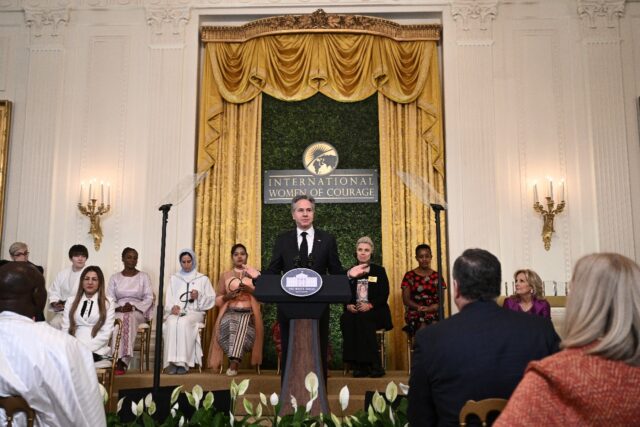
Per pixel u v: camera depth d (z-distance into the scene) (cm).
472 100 756
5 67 780
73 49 782
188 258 687
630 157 738
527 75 761
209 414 288
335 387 593
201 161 760
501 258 725
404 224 752
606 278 147
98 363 524
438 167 755
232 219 757
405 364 721
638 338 141
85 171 757
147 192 750
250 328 656
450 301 723
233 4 789
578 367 138
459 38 771
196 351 662
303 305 368
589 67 753
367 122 783
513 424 135
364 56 776
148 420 293
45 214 743
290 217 769
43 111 765
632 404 134
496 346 202
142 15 791
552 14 771
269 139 784
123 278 684
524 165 743
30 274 221
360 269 381
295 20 776
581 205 731
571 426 135
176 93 770
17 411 202
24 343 206
